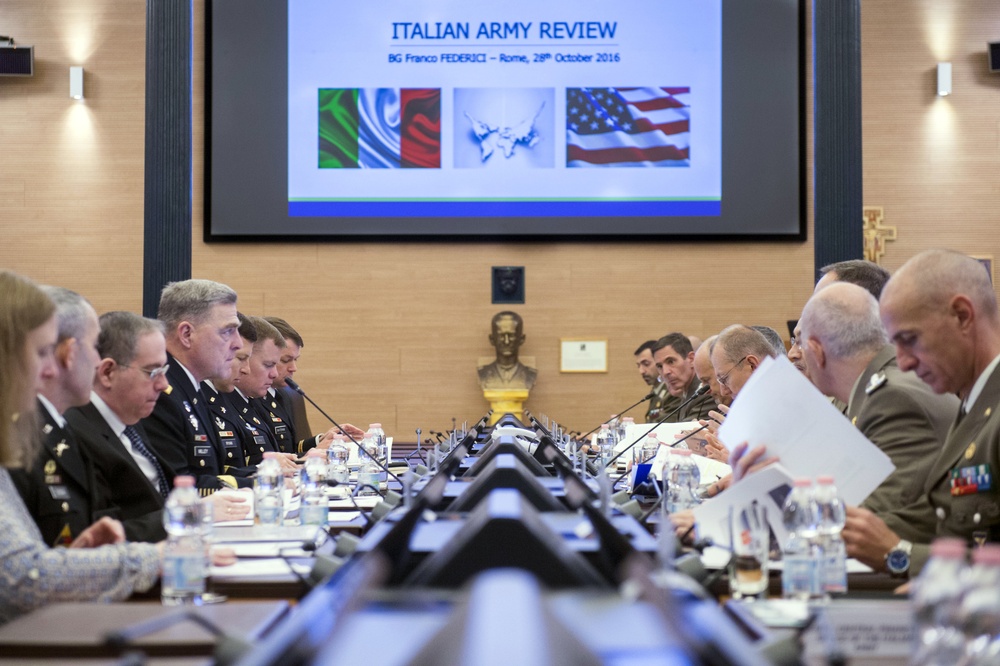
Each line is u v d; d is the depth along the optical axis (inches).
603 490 95.3
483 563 51.5
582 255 371.2
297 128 364.8
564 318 372.2
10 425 81.6
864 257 375.9
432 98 364.5
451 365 373.4
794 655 48.9
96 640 58.4
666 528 62.8
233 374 201.9
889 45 377.7
